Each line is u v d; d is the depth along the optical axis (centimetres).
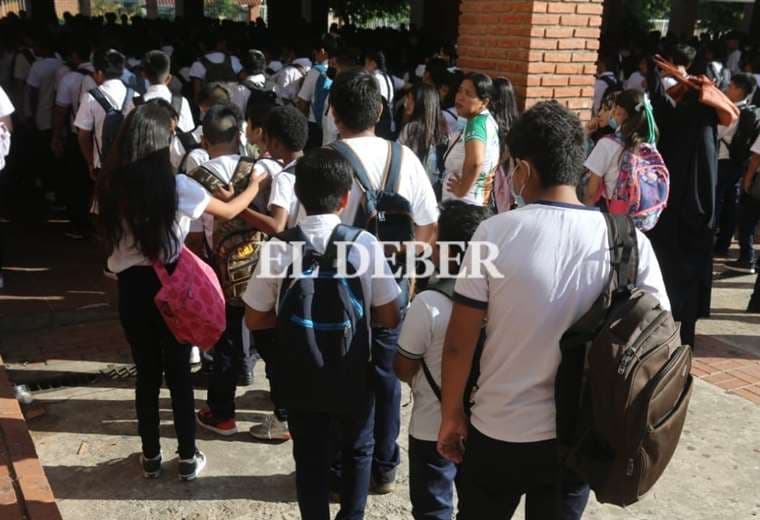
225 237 339
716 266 677
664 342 178
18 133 820
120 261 299
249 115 358
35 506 296
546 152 186
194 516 313
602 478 184
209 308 297
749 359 488
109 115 521
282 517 315
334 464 311
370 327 267
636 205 399
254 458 358
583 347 182
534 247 183
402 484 341
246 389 426
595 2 535
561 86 545
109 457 354
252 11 4019
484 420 196
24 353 462
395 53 1310
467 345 194
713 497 338
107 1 4072
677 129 437
